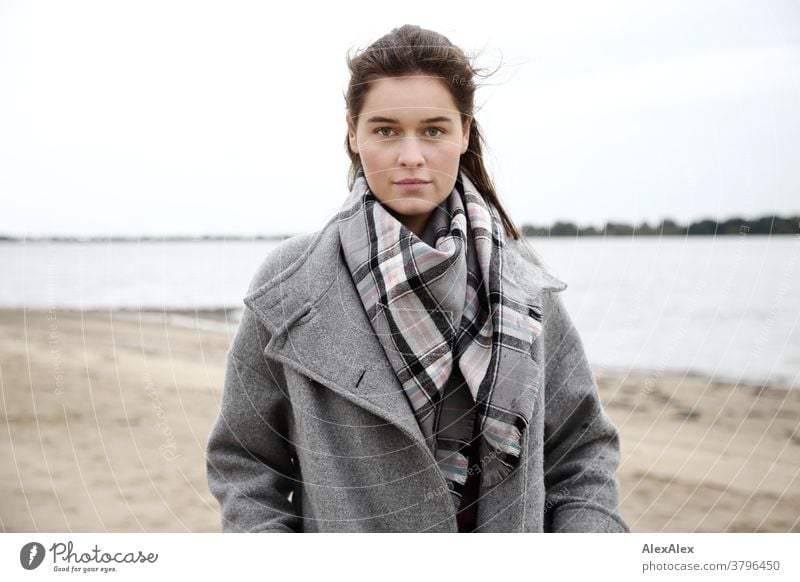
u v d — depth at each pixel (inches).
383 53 37.7
